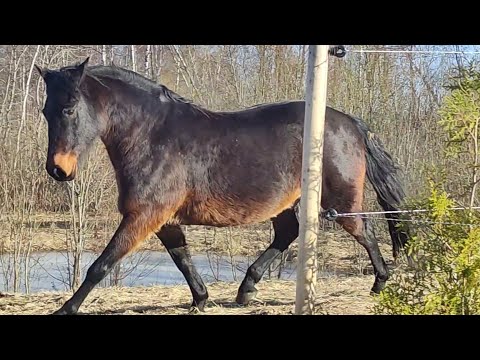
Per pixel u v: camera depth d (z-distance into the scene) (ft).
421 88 41.63
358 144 20.88
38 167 31.55
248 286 20.93
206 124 19.47
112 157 18.98
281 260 29.99
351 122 21.06
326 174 20.26
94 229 33.71
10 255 30.19
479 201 18.69
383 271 20.95
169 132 18.98
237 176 19.30
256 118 19.98
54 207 34.47
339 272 30.27
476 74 14.49
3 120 36.45
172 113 19.25
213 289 24.26
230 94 42.09
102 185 31.32
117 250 18.13
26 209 31.01
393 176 21.27
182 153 18.98
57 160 17.83
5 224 31.09
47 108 18.08
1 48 48.85
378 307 13.80
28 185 30.81
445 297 12.93
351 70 40.68
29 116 40.91
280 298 22.06
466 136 14.48
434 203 13.24
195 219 19.48
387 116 40.42
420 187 23.31
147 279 31.96
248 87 41.81
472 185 14.69
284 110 20.21
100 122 18.57
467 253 12.82
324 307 19.20
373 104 40.40
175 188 18.84
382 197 21.26
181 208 19.30
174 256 20.07
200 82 42.83
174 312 19.74
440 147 36.17
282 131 19.83
